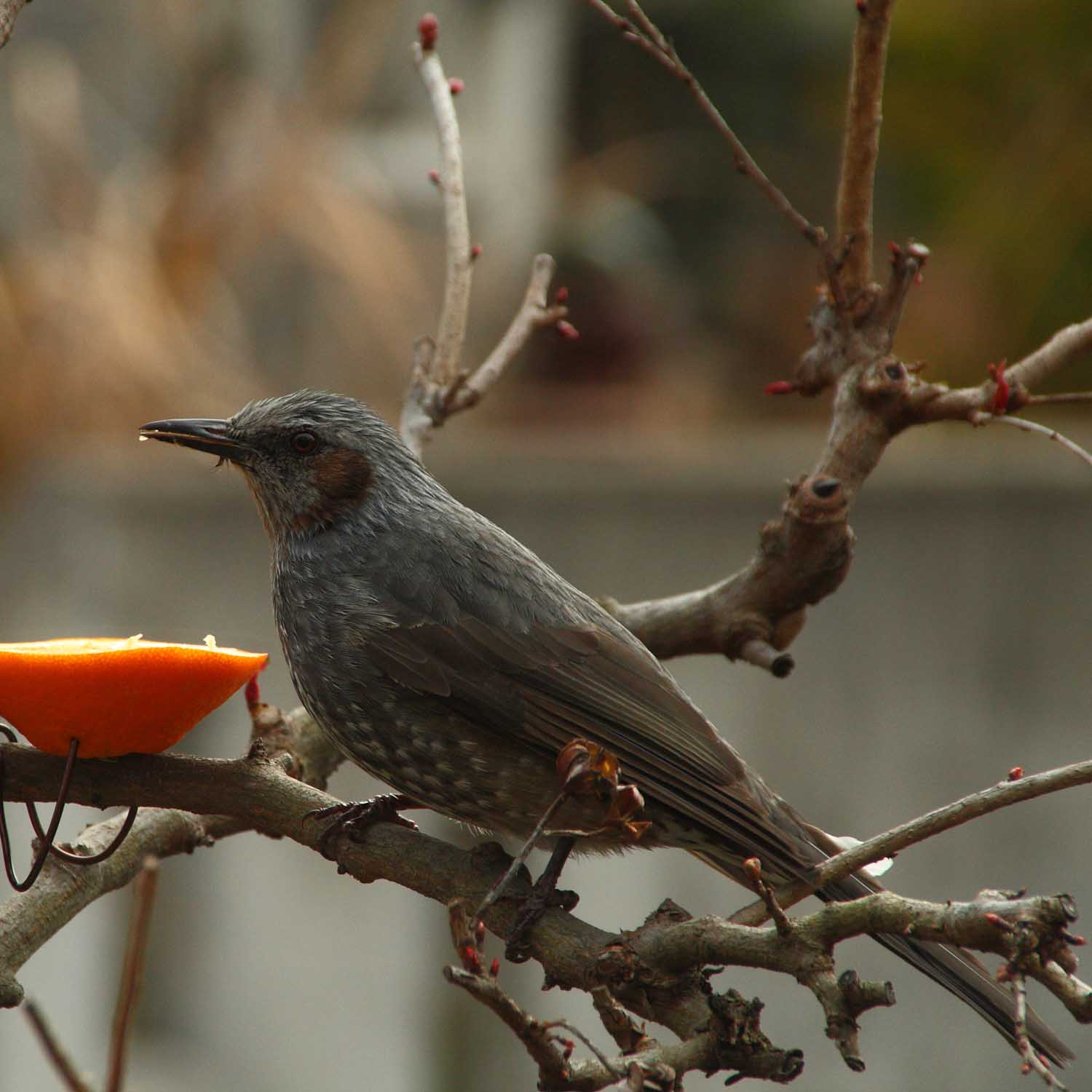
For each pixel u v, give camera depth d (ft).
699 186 61.82
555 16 58.29
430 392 22.57
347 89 47.80
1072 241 50.08
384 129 53.31
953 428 50.24
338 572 20.21
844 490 19.81
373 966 40.68
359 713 19.65
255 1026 40.65
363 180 48.85
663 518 41.11
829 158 61.82
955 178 51.52
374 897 40.75
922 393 19.67
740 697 41.60
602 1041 40.83
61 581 40.45
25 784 15.57
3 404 41.91
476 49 55.36
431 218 52.47
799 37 62.13
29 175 46.29
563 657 19.42
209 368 44.60
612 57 62.49
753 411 58.08
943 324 50.78
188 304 45.29
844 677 42.04
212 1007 40.93
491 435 50.16
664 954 13.46
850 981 12.45
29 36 48.65
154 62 48.78
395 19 52.29
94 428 42.57
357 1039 40.60
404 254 47.88
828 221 61.05
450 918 12.60
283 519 20.83
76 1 49.06
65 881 16.33
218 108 47.55
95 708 14.60
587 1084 12.26
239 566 39.99
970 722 42.32
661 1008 13.51
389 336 47.14
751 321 60.39
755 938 13.01
